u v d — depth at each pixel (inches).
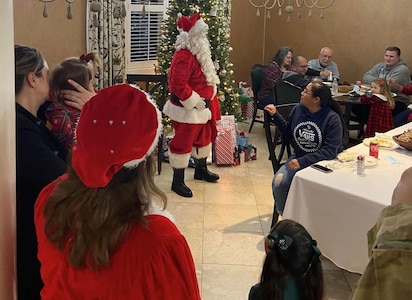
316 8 284.7
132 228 44.2
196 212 158.2
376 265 33.7
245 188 180.1
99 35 197.8
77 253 43.8
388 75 239.0
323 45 287.3
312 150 128.3
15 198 57.5
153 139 44.8
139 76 191.0
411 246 33.3
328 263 127.8
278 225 73.9
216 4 210.5
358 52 276.2
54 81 77.5
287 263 70.4
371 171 113.6
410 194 40.9
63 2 184.1
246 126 265.4
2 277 49.9
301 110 131.3
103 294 44.1
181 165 168.6
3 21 47.8
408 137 131.0
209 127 176.7
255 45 302.7
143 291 43.6
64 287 45.8
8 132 50.9
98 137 42.4
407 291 32.4
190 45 159.5
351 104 210.5
